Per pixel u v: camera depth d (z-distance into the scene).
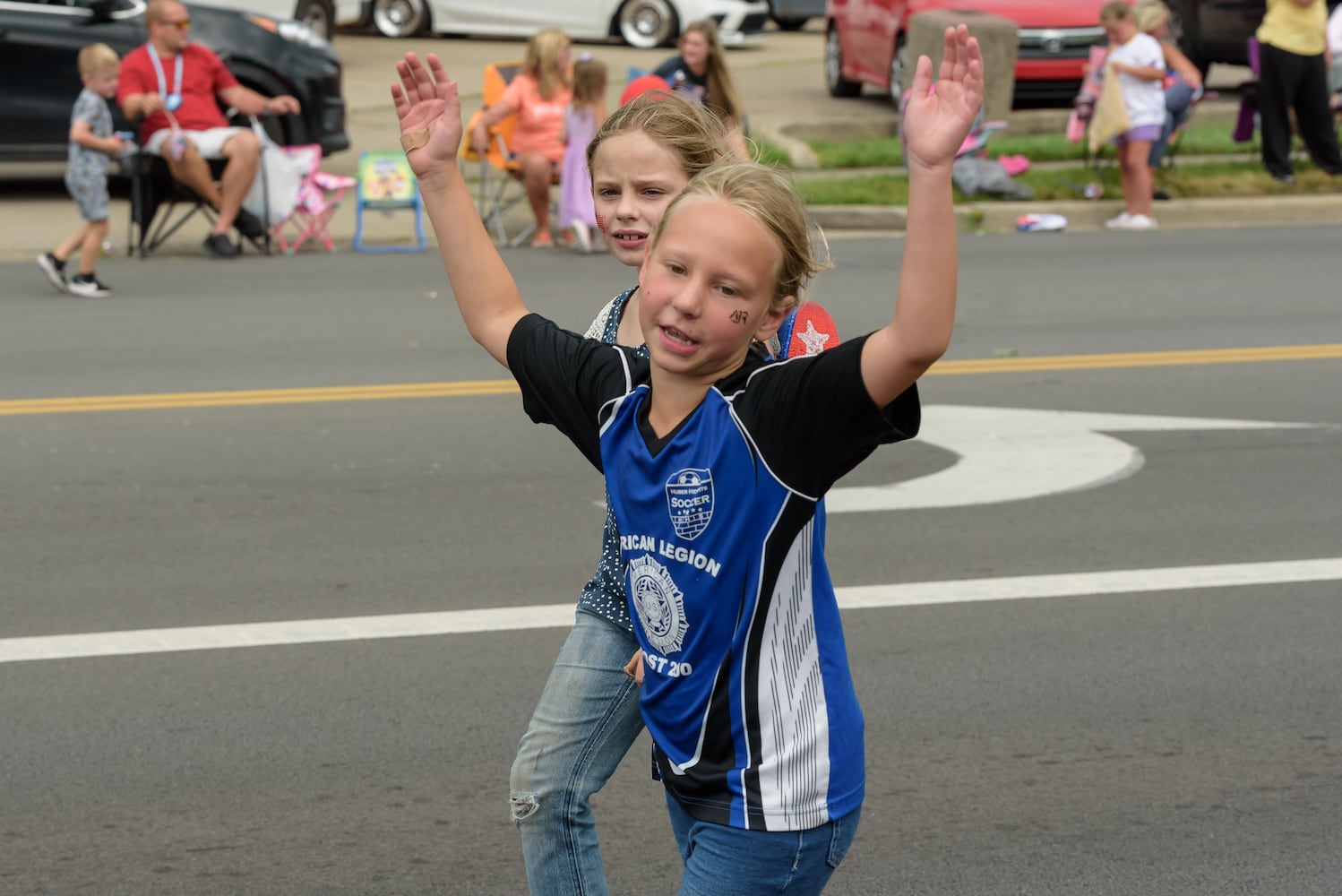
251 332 16.30
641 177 4.82
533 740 4.86
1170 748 7.35
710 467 3.89
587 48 37.47
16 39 21.91
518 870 6.36
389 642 8.55
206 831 6.64
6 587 9.36
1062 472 11.65
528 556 9.91
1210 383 14.24
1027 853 6.45
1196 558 9.85
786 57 37.38
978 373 14.70
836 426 3.76
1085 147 24.02
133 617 8.91
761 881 4.09
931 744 7.41
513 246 21.44
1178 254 20.67
